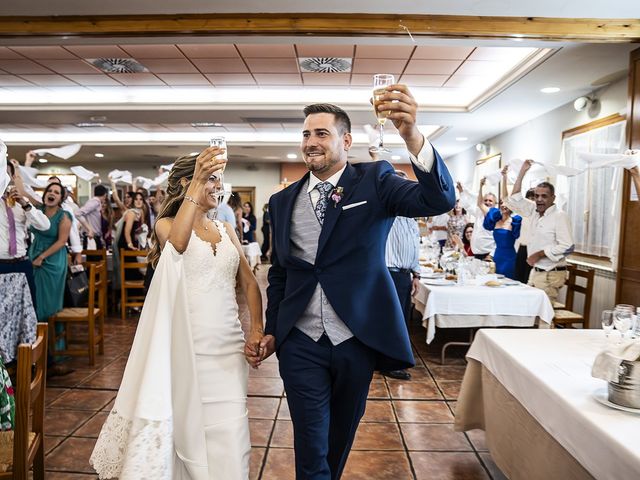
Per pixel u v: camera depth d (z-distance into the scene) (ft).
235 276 6.23
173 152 38.96
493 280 14.26
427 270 16.52
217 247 5.89
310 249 5.88
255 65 19.04
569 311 14.96
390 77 5.33
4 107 23.73
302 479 5.66
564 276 14.90
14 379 11.73
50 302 13.04
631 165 9.41
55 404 10.98
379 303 5.74
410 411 10.84
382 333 5.67
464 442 9.36
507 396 7.05
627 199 14.25
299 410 5.73
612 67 15.79
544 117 23.00
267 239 45.24
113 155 40.91
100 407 10.82
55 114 24.71
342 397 5.98
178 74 20.33
